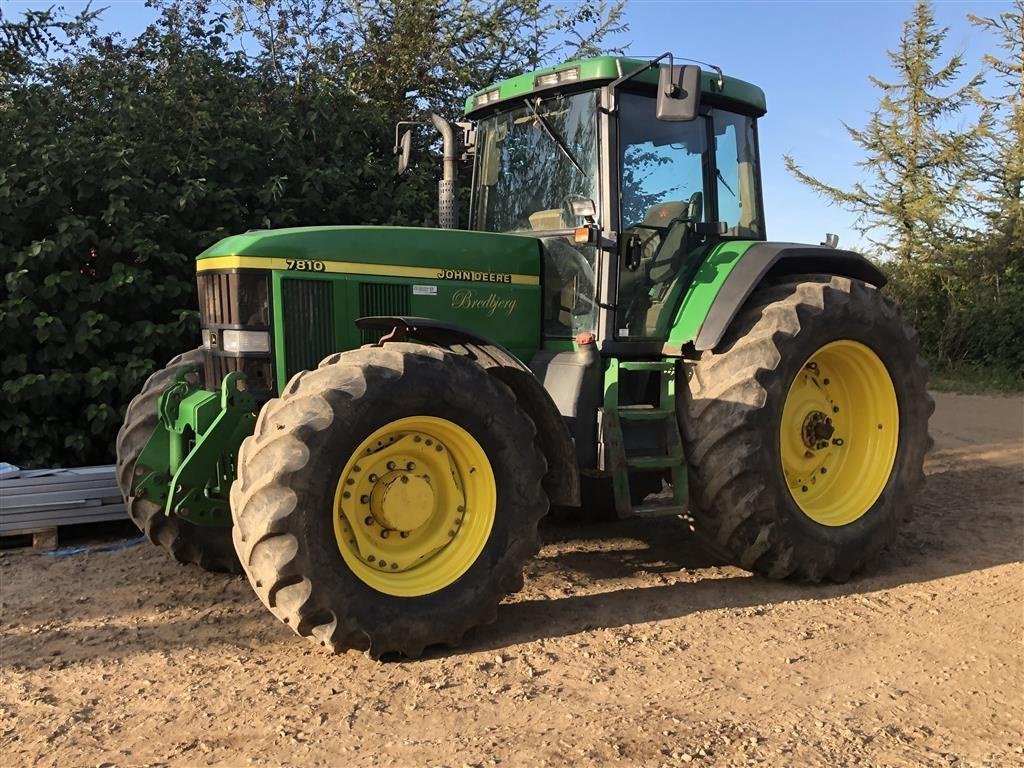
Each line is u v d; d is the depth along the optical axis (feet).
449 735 9.20
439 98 30.42
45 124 21.29
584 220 14.46
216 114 23.82
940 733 9.34
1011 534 17.62
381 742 9.05
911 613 13.12
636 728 9.36
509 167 16.33
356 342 13.43
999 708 9.94
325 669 10.94
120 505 17.61
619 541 17.38
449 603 11.40
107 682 10.59
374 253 13.64
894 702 10.07
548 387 14.39
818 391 15.79
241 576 15.08
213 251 13.33
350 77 28.14
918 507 20.13
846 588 14.47
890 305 15.76
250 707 9.85
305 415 10.62
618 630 12.35
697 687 10.44
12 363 19.67
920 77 61.00
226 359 13.05
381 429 11.01
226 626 12.58
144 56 25.05
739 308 14.33
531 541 12.06
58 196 20.15
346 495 11.07
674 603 13.60
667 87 12.56
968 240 57.77
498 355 12.47
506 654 11.46
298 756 8.77
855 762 8.70
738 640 12.00
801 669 11.01
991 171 57.98
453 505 11.98
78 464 20.79
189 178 21.89
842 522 14.93
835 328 14.74
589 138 14.58
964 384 50.67
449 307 14.29
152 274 21.49
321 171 24.03
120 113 21.84
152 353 21.07
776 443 13.97
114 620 12.84
